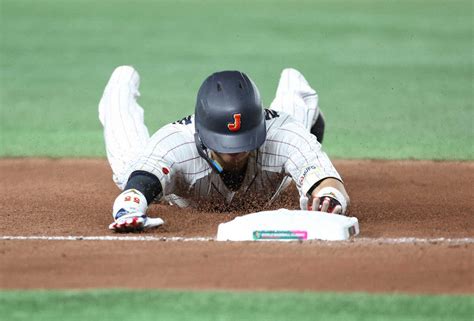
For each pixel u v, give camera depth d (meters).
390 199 29.53
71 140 42.88
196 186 25.61
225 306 17.30
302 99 31.84
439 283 18.59
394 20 97.38
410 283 18.59
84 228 24.69
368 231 23.75
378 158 38.19
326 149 40.38
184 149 25.12
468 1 118.88
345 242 21.94
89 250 21.45
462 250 21.14
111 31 89.81
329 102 53.59
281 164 25.28
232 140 24.22
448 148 40.22
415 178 33.81
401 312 17.00
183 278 19.02
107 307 17.31
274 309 17.12
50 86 59.91
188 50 77.31
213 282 18.70
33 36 86.06
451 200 29.30
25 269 19.83
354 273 19.23
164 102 53.59
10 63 70.31
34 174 35.12
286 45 80.25
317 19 99.25
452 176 34.19
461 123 46.56
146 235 23.36
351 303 17.42
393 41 81.88
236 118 24.09
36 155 39.22
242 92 24.45
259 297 17.75
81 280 18.95
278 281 18.73
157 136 25.44
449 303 17.42
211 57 73.50
